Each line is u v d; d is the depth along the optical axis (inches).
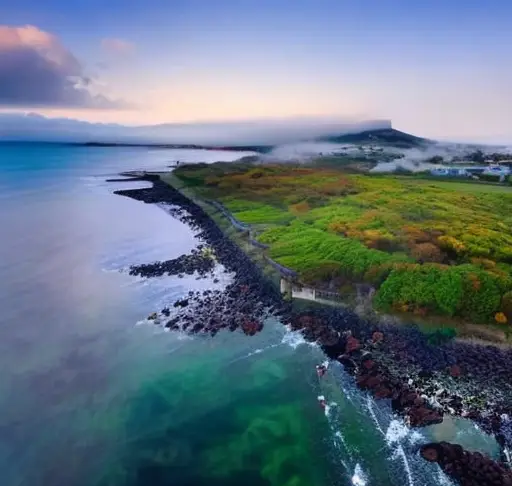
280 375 1748.3
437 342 1844.2
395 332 1939.0
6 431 1444.4
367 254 2433.6
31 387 1670.8
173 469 1305.4
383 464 1305.4
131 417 1521.9
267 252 2824.8
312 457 1342.3
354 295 2194.9
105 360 1856.5
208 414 1537.9
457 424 1435.8
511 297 1900.8
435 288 2011.6
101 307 2353.6
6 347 1942.7
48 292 2551.7
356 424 1469.0
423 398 1549.0
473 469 1244.5
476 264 2261.3
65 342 1993.1
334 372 1752.0
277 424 1483.8
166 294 2516.0
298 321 2105.1
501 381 1611.7
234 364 1827.0
